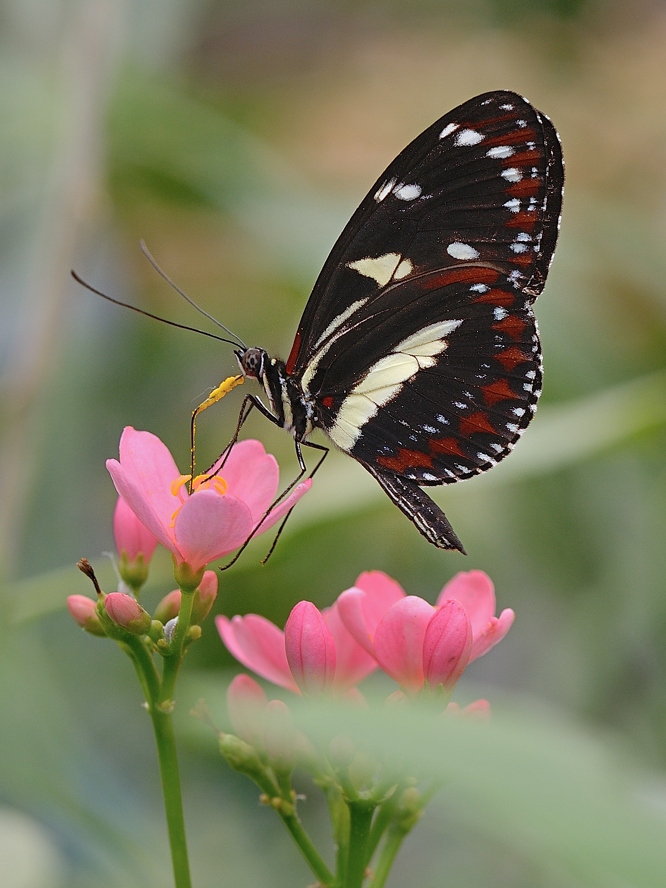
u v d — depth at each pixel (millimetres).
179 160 840
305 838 746
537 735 493
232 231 858
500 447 781
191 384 870
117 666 836
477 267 778
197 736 745
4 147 825
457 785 484
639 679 843
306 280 837
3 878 764
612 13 893
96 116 828
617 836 449
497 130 772
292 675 745
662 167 888
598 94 895
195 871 821
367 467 785
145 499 746
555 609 863
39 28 837
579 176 888
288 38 943
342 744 741
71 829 780
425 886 830
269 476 758
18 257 821
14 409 801
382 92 901
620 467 847
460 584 754
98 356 856
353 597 746
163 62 850
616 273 854
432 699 743
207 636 832
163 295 866
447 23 924
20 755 778
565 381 839
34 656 791
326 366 783
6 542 792
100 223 845
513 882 822
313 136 893
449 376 781
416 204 779
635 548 848
